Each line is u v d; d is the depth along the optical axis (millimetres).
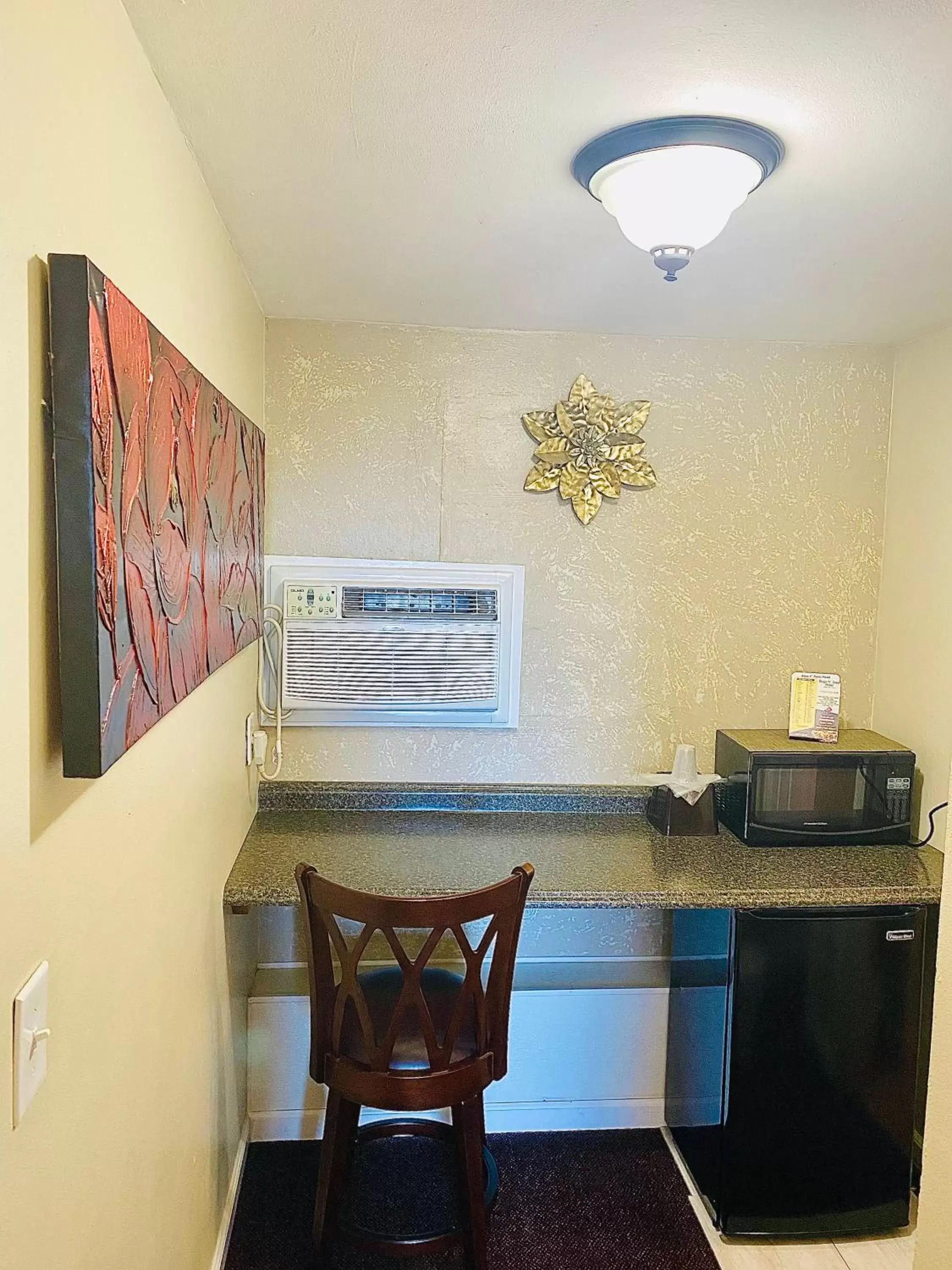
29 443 761
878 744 2371
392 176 1436
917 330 2309
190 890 1486
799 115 1200
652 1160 2324
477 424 2436
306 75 1139
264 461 2268
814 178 1388
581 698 2527
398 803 2477
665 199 1319
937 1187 1099
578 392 2439
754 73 1106
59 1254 865
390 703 2410
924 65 1078
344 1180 1867
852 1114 2037
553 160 1362
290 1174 2213
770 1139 2027
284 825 2328
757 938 1990
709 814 2355
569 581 2494
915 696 2383
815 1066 2020
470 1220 1796
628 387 2461
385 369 2402
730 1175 2033
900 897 2010
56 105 811
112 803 1021
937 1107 1104
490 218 1607
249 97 1193
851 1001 2014
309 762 2475
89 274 791
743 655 2555
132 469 946
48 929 824
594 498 2463
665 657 2537
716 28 1014
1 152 692
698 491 2502
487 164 1381
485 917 1692
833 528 2543
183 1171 1482
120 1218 1087
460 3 974
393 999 1893
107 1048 1016
